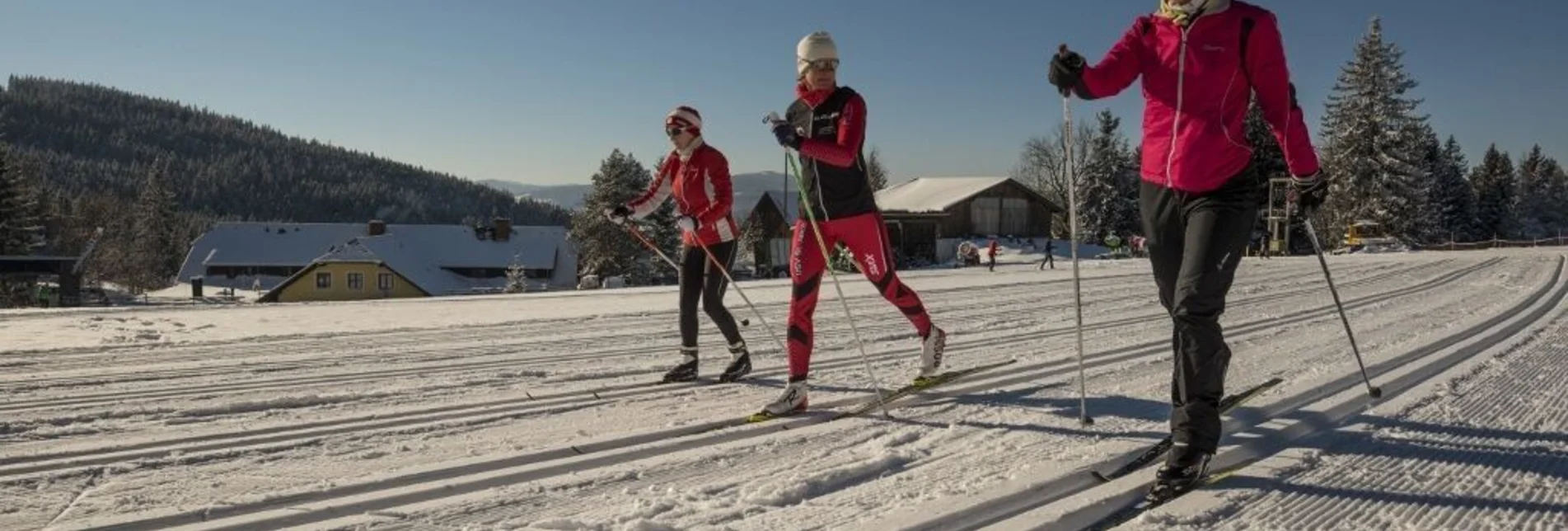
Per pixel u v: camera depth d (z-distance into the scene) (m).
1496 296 10.12
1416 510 2.97
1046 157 58.72
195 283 51.66
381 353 6.44
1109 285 13.74
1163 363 5.79
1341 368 5.29
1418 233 40.94
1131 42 3.44
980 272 21.88
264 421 4.06
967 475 3.26
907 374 5.41
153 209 95.50
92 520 2.70
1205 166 3.27
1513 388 4.89
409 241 64.31
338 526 2.71
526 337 7.47
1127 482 3.23
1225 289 3.22
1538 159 88.62
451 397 4.66
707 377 5.38
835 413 4.31
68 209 89.56
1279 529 2.80
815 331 7.63
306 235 74.38
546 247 65.31
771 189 46.12
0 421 4.01
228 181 185.75
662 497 3.00
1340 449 3.68
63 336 7.63
